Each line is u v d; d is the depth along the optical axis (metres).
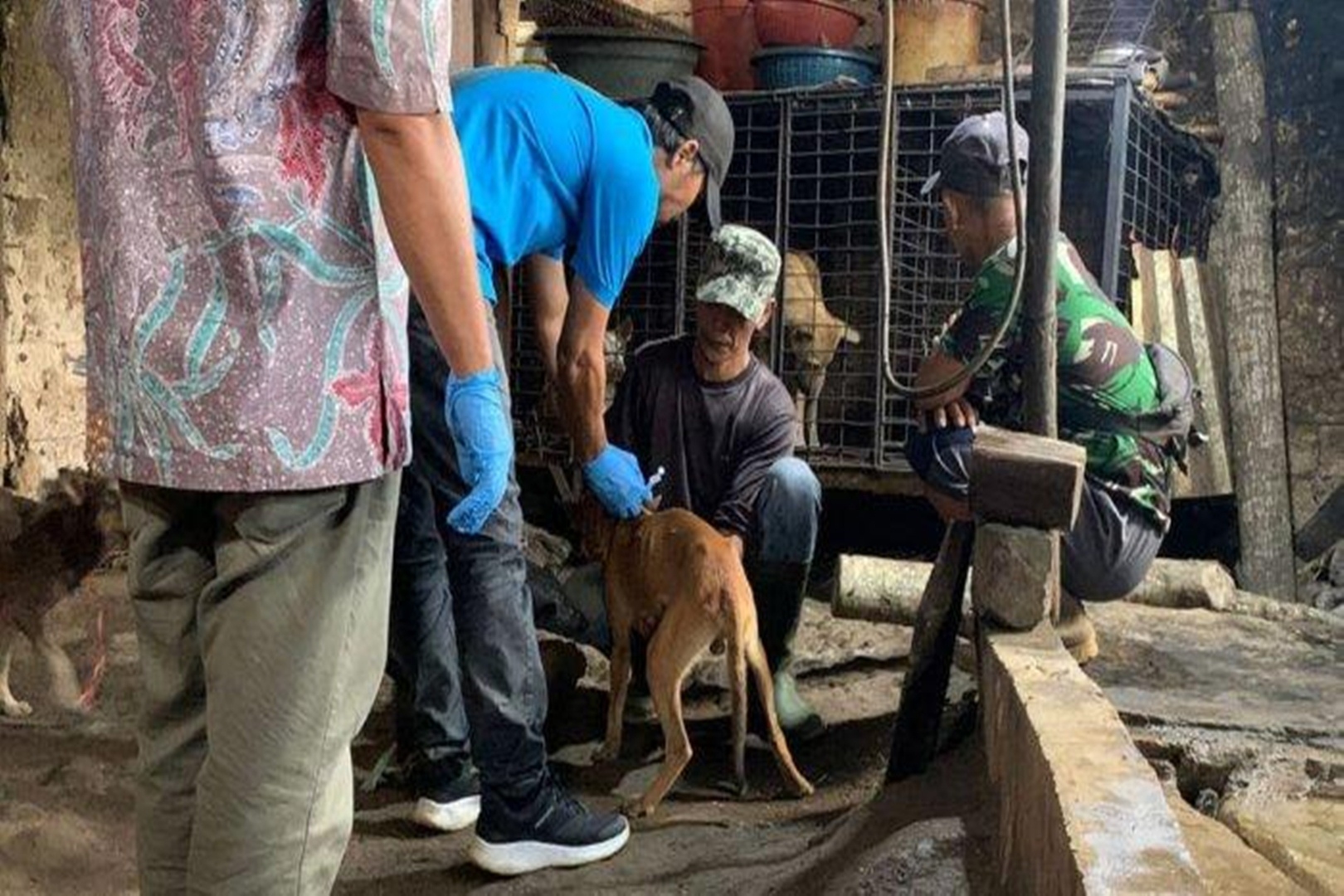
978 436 2.51
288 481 1.28
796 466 3.21
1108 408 2.68
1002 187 2.69
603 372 2.85
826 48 5.50
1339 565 5.55
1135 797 1.56
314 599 1.32
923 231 5.66
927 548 5.93
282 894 1.33
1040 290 2.51
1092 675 2.96
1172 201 5.82
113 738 3.10
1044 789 1.70
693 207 5.60
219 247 1.26
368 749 3.13
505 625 2.40
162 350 1.27
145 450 1.29
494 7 5.03
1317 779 2.29
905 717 2.66
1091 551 2.71
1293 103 5.96
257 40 1.24
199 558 1.38
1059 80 2.44
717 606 2.81
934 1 5.38
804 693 3.61
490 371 1.73
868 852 2.24
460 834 2.67
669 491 3.41
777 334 5.40
